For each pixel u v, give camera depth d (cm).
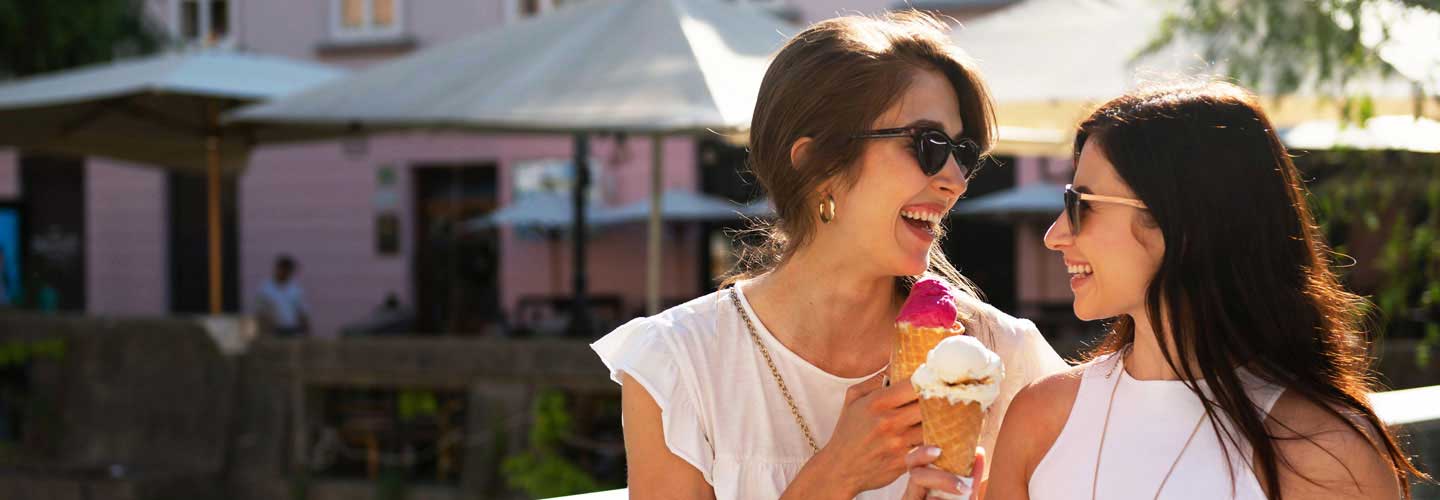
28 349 934
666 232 1442
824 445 190
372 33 1586
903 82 181
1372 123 482
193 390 870
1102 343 208
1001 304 1328
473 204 1556
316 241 1611
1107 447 183
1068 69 520
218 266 948
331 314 1603
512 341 758
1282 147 182
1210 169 176
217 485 848
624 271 1465
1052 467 187
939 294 176
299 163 1617
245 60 947
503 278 1527
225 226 1661
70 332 928
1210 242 176
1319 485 172
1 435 967
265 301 1238
